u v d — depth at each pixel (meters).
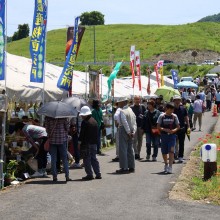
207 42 123.69
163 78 38.94
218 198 10.16
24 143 13.12
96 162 12.60
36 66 13.96
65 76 15.08
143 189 11.05
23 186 11.48
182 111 15.80
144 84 33.16
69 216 8.51
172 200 9.90
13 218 8.35
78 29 15.29
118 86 28.44
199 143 21.77
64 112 12.09
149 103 16.45
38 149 13.02
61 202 9.62
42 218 8.36
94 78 19.14
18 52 136.75
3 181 11.47
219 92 39.28
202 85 56.34
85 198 10.02
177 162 15.91
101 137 20.00
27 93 14.13
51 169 12.38
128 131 13.58
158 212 8.87
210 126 30.44
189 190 11.11
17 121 14.66
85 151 12.47
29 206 9.26
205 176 12.61
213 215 8.75
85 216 8.52
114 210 8.98
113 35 141.62
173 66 86.38
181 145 15.91
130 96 25.75
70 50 15.08
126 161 13.68
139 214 8.70
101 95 23.28
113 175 13.23
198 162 16.06
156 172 13.76
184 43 121.44
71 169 14.63
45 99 14.89
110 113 22.97
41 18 13.93
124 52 120.75
